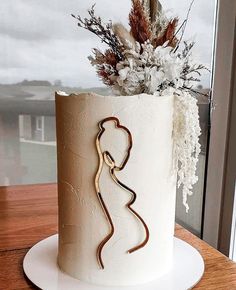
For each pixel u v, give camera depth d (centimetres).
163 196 34
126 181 31
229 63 80
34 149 81
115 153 31
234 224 83
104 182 32
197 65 36
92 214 32
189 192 34
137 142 31
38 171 83
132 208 32
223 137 84
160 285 33
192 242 44
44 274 35
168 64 31
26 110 78
